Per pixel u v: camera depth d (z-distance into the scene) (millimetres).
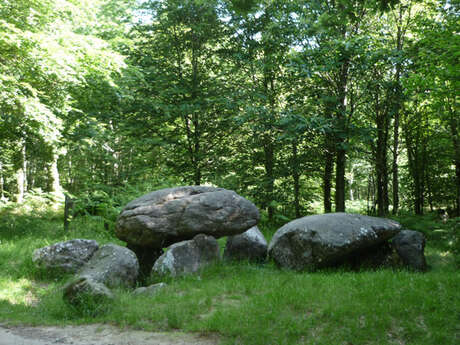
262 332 4719
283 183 16453
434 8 13133
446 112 14352
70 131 14969
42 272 7918
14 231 12156
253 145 16453
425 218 13562
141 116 17766
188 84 17797
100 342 4680
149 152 18625
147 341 4707
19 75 11859
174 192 8742
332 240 7742
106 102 16719
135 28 18484
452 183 18125
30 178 29031
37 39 10945
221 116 17562
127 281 7188
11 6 11945
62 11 13633
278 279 7016
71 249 8164
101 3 18516
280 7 13586
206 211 8172
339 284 6238
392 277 6570
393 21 15789
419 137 18406
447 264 8633
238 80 17859
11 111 11914
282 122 13234
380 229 8109
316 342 4496
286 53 14203
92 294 5852
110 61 12969
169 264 7535
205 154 17500
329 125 13031
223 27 18047
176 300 6012
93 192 14969
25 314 5824
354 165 21422
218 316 5211
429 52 11445
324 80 14695
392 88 13914
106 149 17531
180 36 18406
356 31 14578
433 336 4527
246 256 9234
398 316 4992
